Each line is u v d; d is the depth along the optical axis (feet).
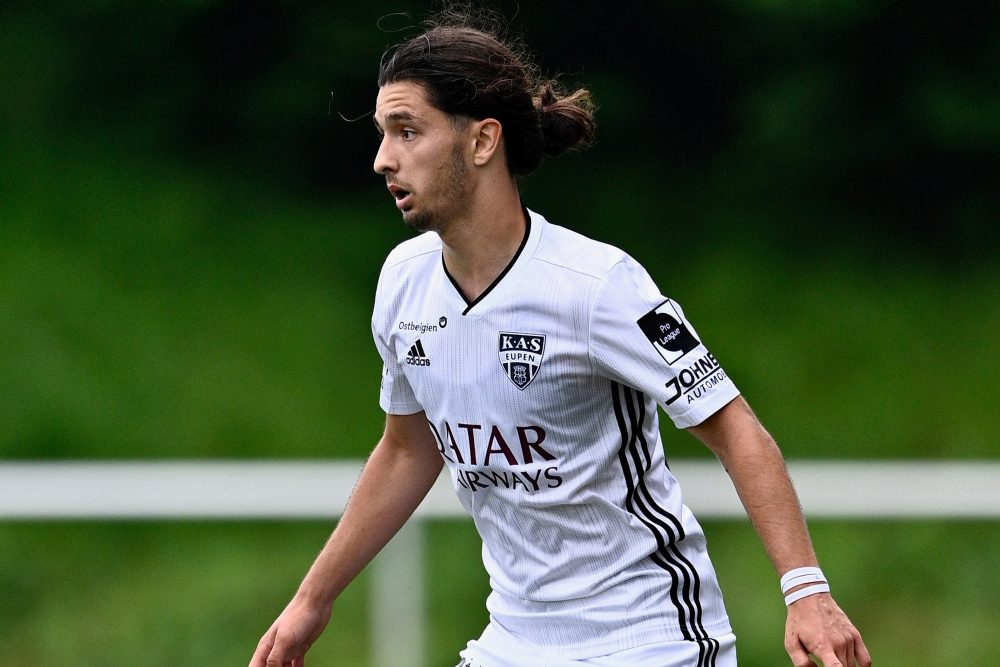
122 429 127.13
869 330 140.36
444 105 32.32
